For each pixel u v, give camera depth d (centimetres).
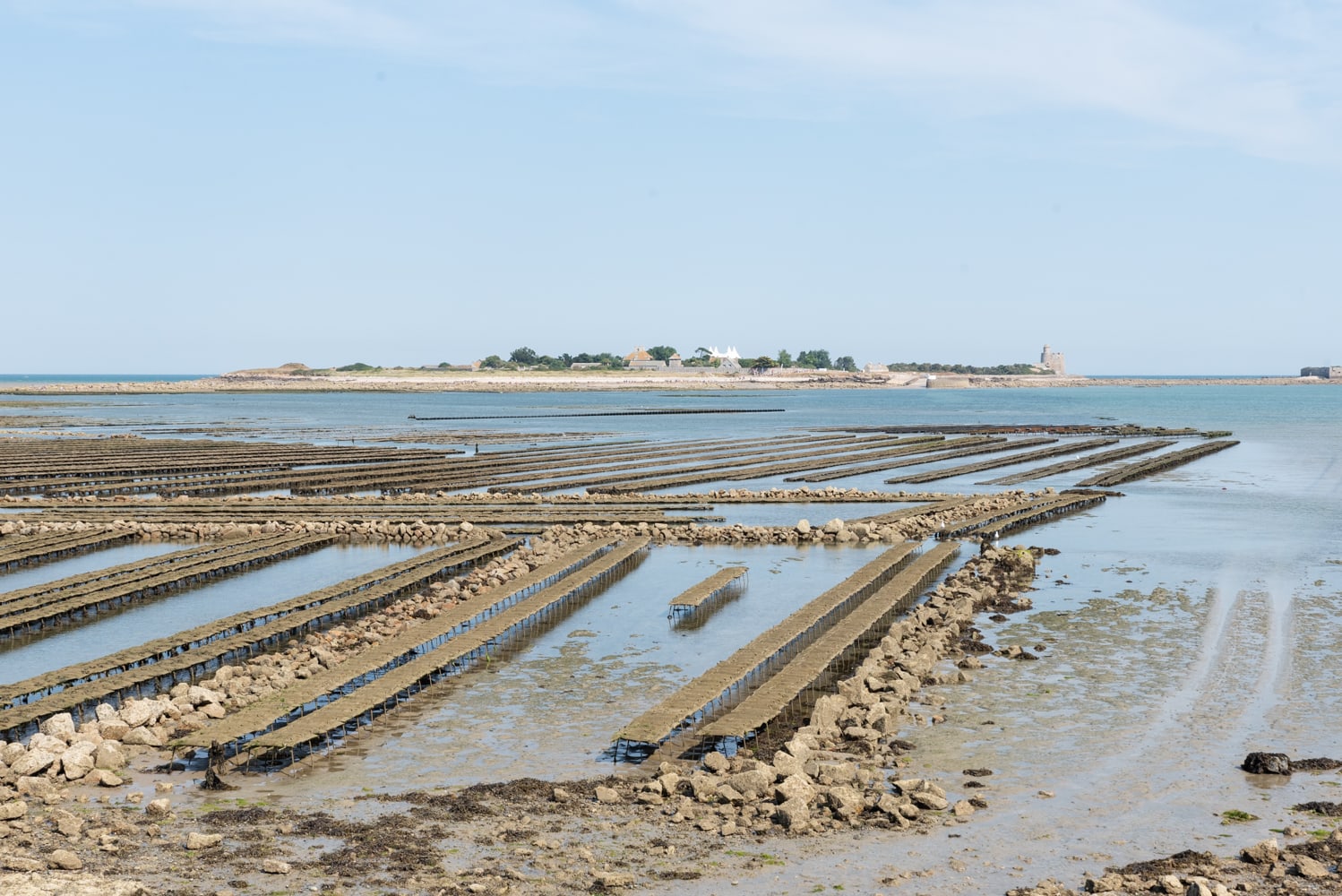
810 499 9019
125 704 3512
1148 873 2389
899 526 7256
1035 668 4053
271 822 2691
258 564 6366
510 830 2642
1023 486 10306
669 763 3086
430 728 3416
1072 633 4572
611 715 3547
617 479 10544
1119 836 2608
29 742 3189
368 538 7319
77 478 10588
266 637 4366
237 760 3133
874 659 3997
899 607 5075
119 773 3030
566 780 2991
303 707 3550
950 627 4519
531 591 5409
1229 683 3850
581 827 2659
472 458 12900
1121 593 5366
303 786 2942
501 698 3728
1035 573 5894
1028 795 2864
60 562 6481
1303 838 2578
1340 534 7262
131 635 4691
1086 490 9650
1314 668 4019
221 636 4512
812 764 3022
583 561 6184
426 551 6781
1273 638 4456
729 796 2792
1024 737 3309
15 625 4675
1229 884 2333
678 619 4891
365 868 2420
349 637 4428
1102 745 3231
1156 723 3425
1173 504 8888
